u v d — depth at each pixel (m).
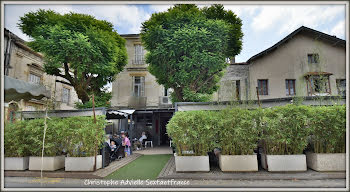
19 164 4.95
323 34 10.14
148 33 9.32
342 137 4.33
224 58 9.09
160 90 14.59
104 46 9.65
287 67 10.84
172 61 8.84
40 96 4.04
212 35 8.41
